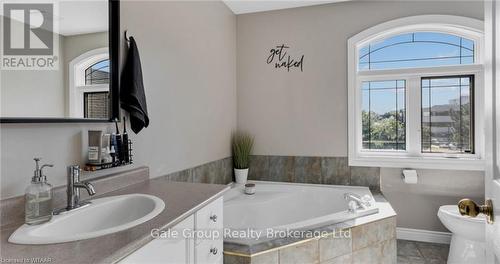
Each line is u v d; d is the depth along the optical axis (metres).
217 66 2.68
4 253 0.71
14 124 1.00
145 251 0.83
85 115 1.25
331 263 1.68
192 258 1.11
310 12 2.90
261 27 3.06
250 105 3.10
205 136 2.44
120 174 1.42
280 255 1.50
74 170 1.08
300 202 2.69
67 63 1.17
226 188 1.43
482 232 1.93
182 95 2.07
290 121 2.97
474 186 2.52
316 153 2.89
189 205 1.12
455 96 2.63
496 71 0.75
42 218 0.92
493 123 0.78
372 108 2.85
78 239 0.79
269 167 3.04
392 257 1.95
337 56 2.81
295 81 2.95
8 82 0.96
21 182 1.02
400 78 2.76
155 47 1.76
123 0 1.49
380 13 2.70
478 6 2.48
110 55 1.38
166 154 1.88
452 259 2.15
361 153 2.83
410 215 2.69
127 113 1.52
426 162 2.61
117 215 1.18
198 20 2.31
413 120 2.71
